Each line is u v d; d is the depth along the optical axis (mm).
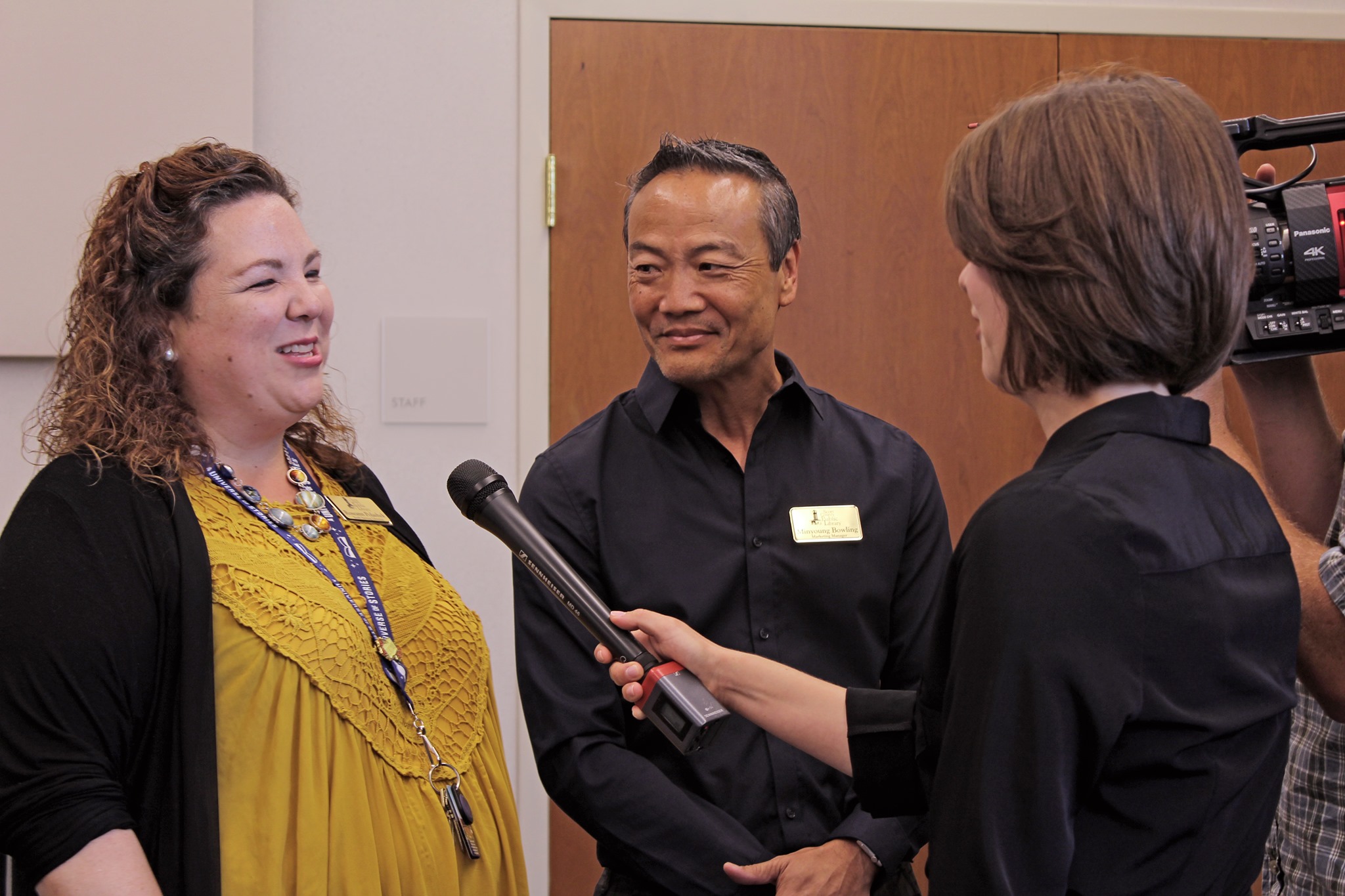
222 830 1035
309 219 2377
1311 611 1102
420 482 2408
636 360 2443
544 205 2422
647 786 1321
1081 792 764
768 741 1399
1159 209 751
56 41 2199
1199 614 767
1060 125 785
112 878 952
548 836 2396
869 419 1600
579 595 1141
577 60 2430
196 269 1142
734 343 1406
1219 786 772
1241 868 818
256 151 2357
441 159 2410
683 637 1124
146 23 2238
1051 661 736
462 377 2410
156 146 2242
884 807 1011
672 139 1451
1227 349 813
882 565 1482
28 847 953
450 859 1161
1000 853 736
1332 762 1286
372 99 2395
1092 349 781
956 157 855
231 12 2277
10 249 2172
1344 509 1353
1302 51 2607
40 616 991
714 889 1288
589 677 1392
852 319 2506
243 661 1073
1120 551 748
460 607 1332
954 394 2531
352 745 1111
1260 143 1210
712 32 2461
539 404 2424
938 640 872
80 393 1133
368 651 1157
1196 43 2580
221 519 1139
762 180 1420
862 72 2500
